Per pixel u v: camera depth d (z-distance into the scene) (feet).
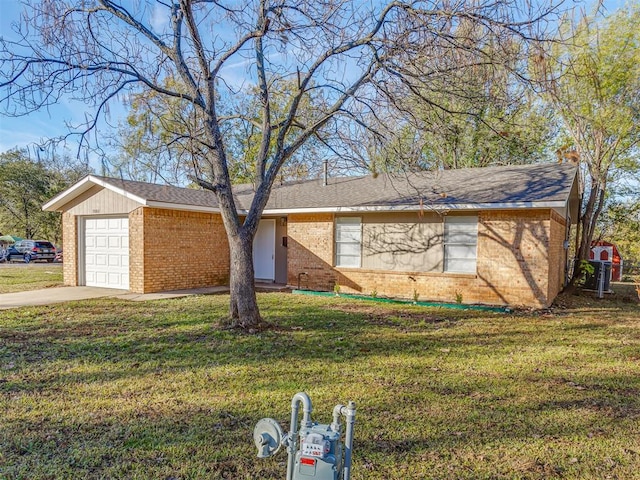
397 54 23.02
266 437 7.98
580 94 45.34
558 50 31.12
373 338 23.66
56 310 31.48
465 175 44.91
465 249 38.91
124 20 24.00
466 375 17.34
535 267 35.58
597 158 47.93
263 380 16.48
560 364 19.07
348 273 44.34
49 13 22.11
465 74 22.89
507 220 36.70
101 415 13.23
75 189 45.01
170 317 28.84
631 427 12.69
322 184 52.80
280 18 23.95
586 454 11.10
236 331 24.66
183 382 16.22
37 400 14.42
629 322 29.48
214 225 48.60
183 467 10.31
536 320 29.91
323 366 18.33
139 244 41.09
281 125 27.63
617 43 44.55
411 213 41.24
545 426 12.71
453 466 10.46
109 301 35.99
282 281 52.39
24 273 64.49
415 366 18.49
